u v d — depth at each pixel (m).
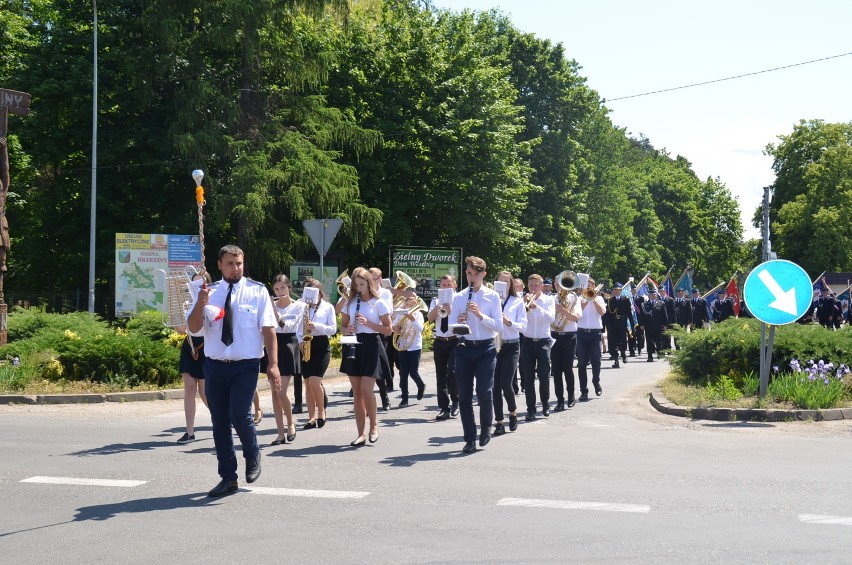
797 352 14.15
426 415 12.86
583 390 14.71
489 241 39.66
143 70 31.27
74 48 33.03
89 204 32.12
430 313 10.35
